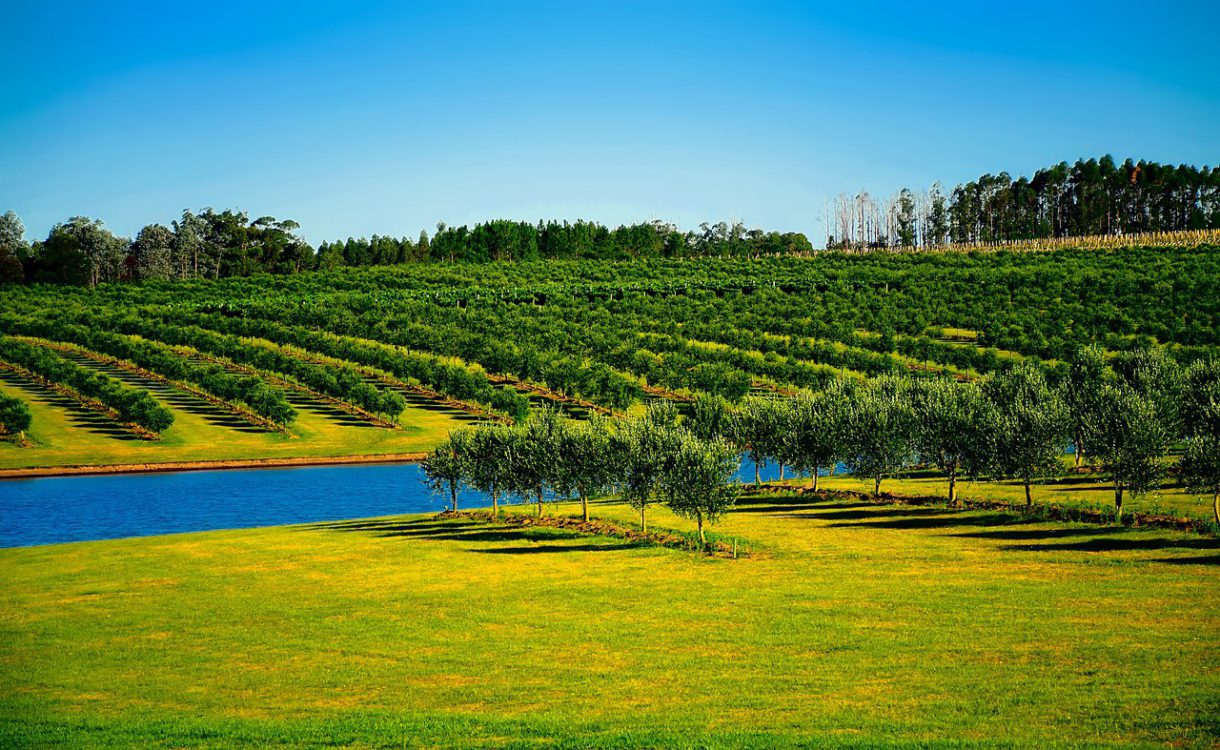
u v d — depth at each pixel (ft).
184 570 185.06
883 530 198.59
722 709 101.81
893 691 104.99
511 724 98.37
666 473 196.24
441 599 156.04
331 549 203.92
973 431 214.07
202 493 314.14
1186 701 96.12
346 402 476.54
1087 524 187.42
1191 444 178.81
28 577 181.47
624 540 200.75
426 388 511.40
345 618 146.00
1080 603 136.36
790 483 268.41
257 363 521.65
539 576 170.50
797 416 255.91
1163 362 298.15
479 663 122.21
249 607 153.99
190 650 130.82
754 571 168.04
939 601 141.79
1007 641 120.98
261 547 208.95
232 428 422.41
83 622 146.30
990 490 230.89
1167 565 155.02
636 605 148.15
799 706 101.65
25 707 108.27
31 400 452.35
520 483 231.30
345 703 108.27
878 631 128.67
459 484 269.44
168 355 520.01
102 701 110.32
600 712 102.47
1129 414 187.32
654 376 478.59
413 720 100.89
